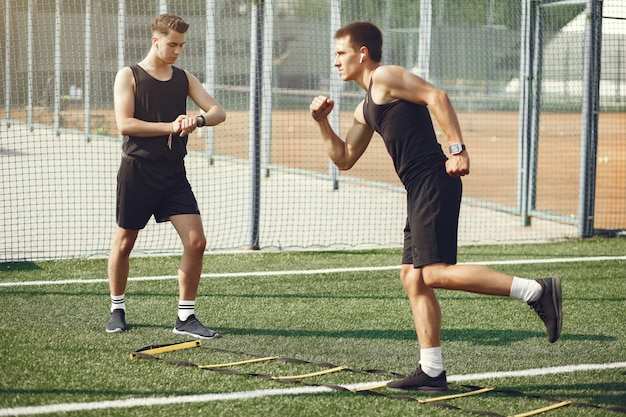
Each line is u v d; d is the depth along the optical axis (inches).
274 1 623.2
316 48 613.3
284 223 410.3
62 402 165.2
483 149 711.1
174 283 282.2
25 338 211.5
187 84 220.8
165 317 238.5
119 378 181.3
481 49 565.9
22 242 349.4
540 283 169.8
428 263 170.7
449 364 200.4
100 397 168.9
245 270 307.1
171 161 216.8
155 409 162.7
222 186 523.8
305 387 178.1
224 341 216.7
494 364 200.5
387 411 164.6
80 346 205.9
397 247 358.3
